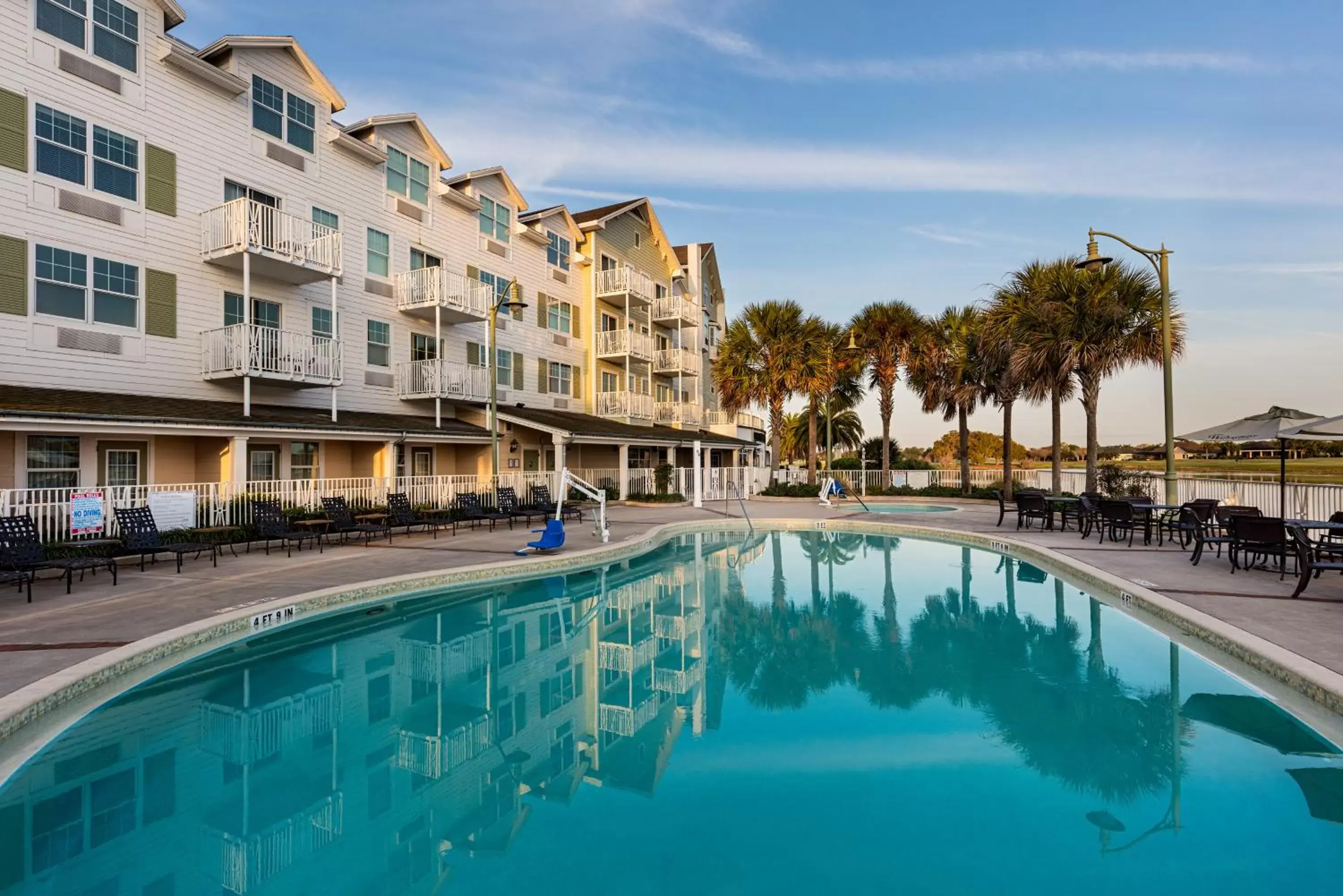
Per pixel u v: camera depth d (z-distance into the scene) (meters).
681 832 4.39
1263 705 6.38
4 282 13.04
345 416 18.83
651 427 34.03
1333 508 13.22
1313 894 3.66
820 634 9.30
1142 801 4.66
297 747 5.78
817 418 55.41
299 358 16.95
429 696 7.03
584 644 8.95
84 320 14.20
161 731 6.04
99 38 14.52
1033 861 4.00
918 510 26.73
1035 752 5.48
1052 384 21.83
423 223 22.97
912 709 6.50
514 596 11.55
